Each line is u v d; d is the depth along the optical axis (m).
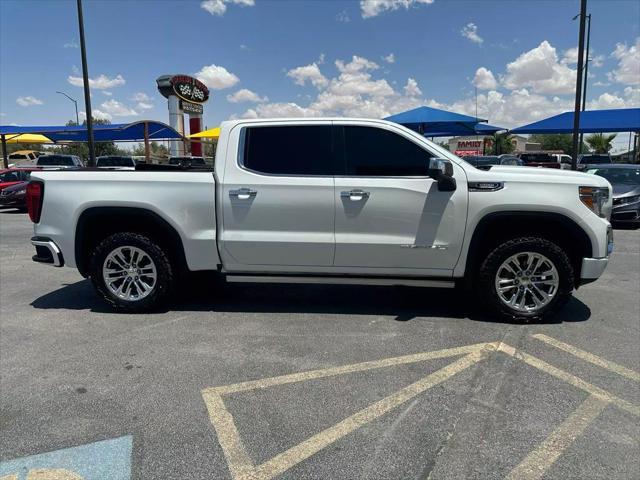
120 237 4.96
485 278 4.65
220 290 6.00
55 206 4.93
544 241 4.53
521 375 3.62
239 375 3.67
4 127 24.84
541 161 28.86
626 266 7.41
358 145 4.68
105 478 2.52
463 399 3.28
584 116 18.45
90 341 4.35
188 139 24.20
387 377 3.61
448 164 4.27
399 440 2.83
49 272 7.17
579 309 5.19
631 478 2.49
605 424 2.97
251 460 2.67
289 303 5.46
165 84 27.53
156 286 5.03
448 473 2.54
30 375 3.68
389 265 4.71
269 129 4.79
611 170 12.89
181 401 3.29
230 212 4.75
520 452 2.71
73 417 3.10
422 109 14.62
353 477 2.52
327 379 3.59
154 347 4.21
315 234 4.70
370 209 4.60
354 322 4.82
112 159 25.88
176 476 2.54
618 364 3.81
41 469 2.60
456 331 4.54
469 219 4.52
